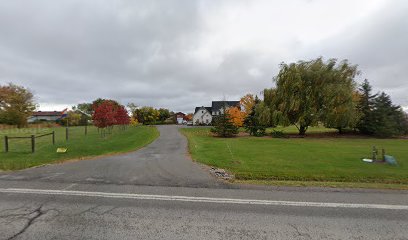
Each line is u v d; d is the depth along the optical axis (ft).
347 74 96.43
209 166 31.37
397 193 19.69
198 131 125.08
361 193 19.66
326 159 38.19
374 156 37.68
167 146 56.85
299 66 98.84
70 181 23.17
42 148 48.60
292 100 93.45
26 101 182.39
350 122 90.63
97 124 85.35
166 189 20.67
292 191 20.22
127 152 46.37
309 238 12.28
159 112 305.73
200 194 19.31
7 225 13.65
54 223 13.91
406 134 101.35
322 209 16.15
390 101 102.73
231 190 20.45
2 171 27.63
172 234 12.63
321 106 94.73
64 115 203.31
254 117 101.55
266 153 44.73
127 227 13.41
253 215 15.15
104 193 19.47
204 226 13.57
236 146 56.95
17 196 18.67
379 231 13.00
